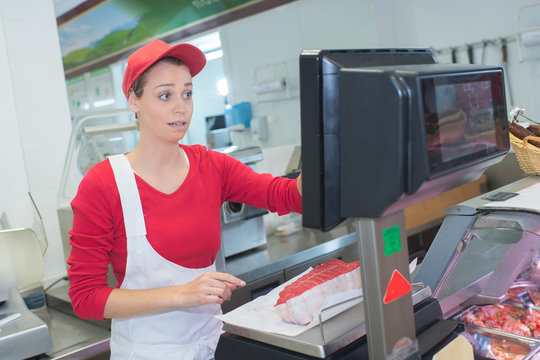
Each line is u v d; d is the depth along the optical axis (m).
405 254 0.79
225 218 2.45
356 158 0.70
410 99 0.64
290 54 4.30
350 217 0.73
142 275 1.29
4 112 2.37
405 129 0.65
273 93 4.41
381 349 0.77
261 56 4.54
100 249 1.22
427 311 1.00
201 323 1.38
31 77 2.44
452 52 3.95
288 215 3.03
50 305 2.28
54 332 1.93
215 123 4.75
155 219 1.26
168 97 1.16
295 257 2.46
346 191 0.72
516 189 1.42
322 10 4.22
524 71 3.54
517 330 1.22
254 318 0.99
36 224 2.11
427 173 0.65
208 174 1.36
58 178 2.50
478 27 3.76
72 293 1.21
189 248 1.31
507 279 1.34
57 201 2.25
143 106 1.17
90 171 1.24
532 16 3.44
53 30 2.51
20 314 1.71
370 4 3.97
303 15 4.20
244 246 2.57
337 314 0.96
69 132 2.54
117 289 1.20
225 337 0.98
